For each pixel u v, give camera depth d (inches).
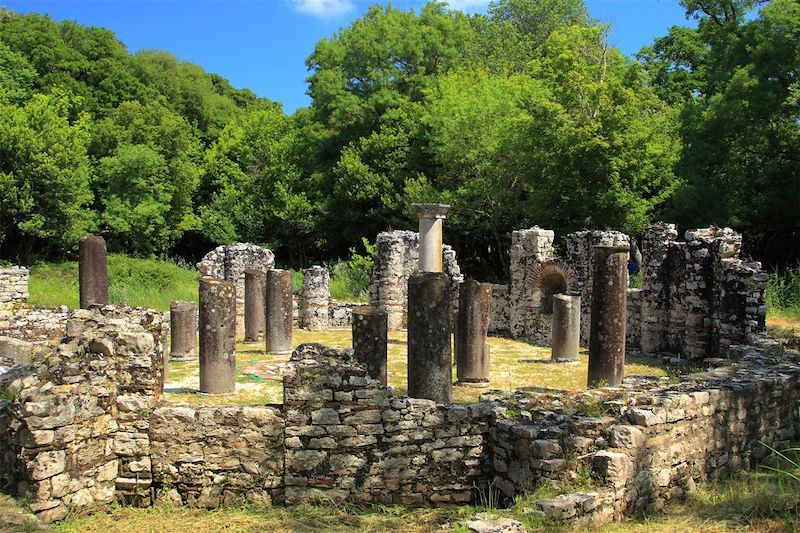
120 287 1257.4
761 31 1030.4
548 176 1192.2
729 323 617.0
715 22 1187.9
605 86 1119.6
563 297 688.4
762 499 279.4
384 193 1524.4
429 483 325.1
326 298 971.9
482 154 1330.0
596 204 1119.0
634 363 671.1
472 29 1950.1
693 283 670.5
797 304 802.8
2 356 527.2
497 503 320.8
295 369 316.8
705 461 330.3
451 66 1716.3
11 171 1405.0
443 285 407.5
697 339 668.7
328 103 1673.2
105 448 311.4
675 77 1462.8
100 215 1648.6
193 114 2237.9
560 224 1204.5
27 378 306.8
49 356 312.0
